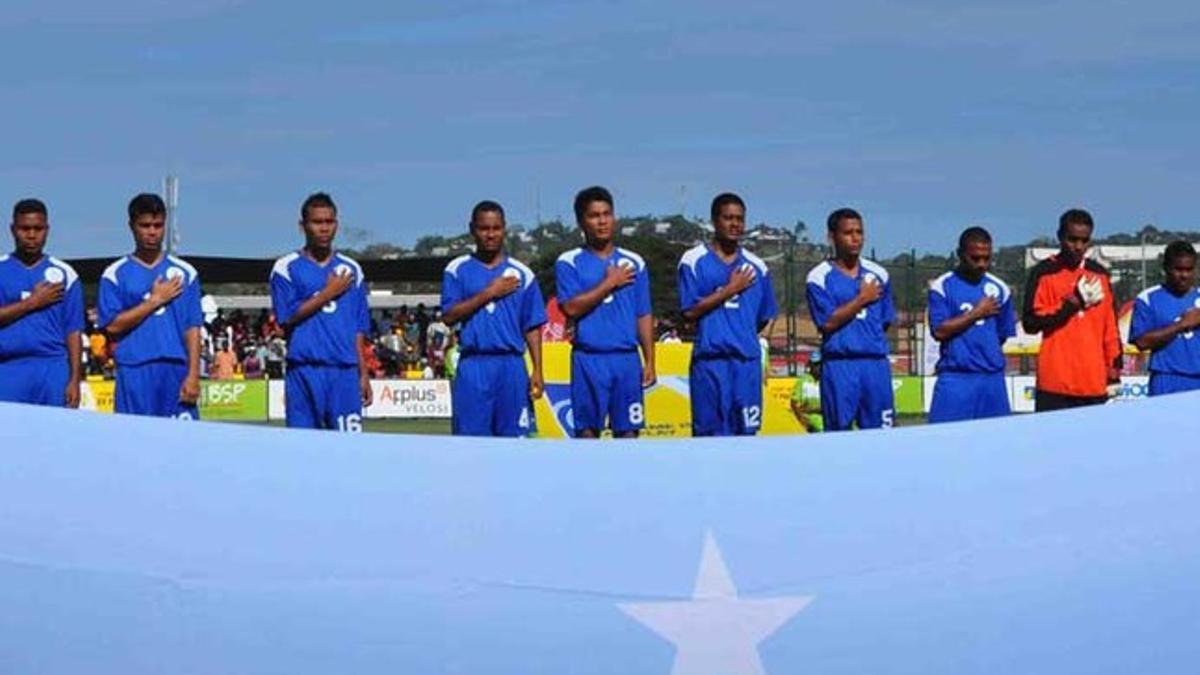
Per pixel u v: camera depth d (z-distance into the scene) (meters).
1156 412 6.00
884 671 5.34
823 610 5.42
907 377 27.67
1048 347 12.89
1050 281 12.80
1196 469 5.75
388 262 34.62
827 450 5.89
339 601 5.42
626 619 5.40
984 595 5.45
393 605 5.41
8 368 11.47
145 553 5.48
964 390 12.70
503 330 11.87
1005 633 5.39
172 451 5.76
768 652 5.39
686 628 5.40
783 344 25.75
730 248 12.18
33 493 5.59
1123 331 23.08
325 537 5.52
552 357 18.83
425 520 5.57
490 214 11.79
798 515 5.63
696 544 5.54
